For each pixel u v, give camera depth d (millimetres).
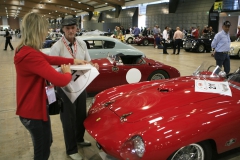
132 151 1941
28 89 1799
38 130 1880
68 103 2572
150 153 1895
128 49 7852
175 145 1942
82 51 2789
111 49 7578
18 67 1764
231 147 2363
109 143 2078
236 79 3080
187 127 2035
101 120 2422
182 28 23578
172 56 12445
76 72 2404
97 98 3033
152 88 2920
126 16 33844
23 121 1859
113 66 4812
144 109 2365
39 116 1850
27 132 3508
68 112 2592
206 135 2076
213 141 2238
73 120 2664
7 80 6762
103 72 4715
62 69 1943
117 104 2639
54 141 3232
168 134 1964
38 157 1975
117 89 3211
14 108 4500
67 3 39031
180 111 2252
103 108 2662
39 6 43656
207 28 16734
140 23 32375
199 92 2631
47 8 45188
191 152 2209
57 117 4074
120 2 32781
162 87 2842
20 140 3260
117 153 2004
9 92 5555
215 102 2428
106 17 39906
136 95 2752
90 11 45406
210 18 21266
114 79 4867
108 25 31203
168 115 2197
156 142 1915
